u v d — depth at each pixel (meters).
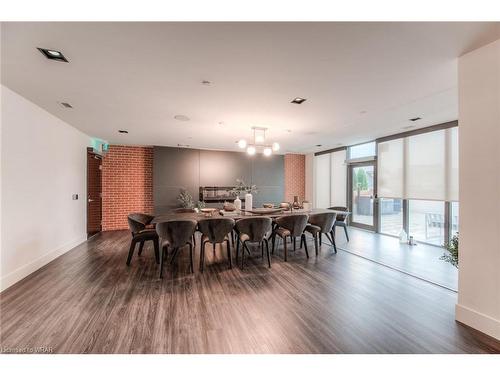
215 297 2.52
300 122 4.07
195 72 2.29
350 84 2.56
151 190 6.54
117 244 4.71
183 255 4.04
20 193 2.97
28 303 2.37
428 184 4.56
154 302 2.40
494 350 1.72
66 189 4.17
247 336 1.88
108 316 2.14
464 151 2.02
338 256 3.99
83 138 4.90
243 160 7.17
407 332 1.93
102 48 1.89
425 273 3.21
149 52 1.95
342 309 2.29
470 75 1.96
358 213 6.46
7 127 2.74
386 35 1.72
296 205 4.79
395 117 3.82
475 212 1.95
